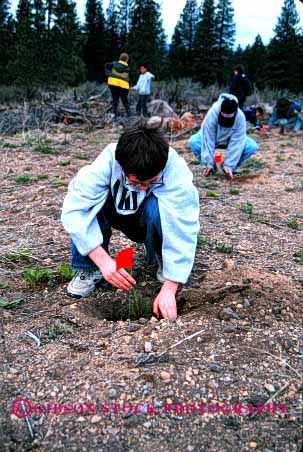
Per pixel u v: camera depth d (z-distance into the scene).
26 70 25.23
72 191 2.40
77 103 12.45
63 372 2.01
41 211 4.17
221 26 39.00
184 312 2.52
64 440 1.71
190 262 2.39
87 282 2.62
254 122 11.02
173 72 39.69
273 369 2.03
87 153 7.38
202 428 1.75
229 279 2.72
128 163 2.10
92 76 44.31
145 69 11.95
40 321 2.39
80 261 2.55
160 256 2.67
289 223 4.08
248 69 41.03
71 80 27.25
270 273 2.93
